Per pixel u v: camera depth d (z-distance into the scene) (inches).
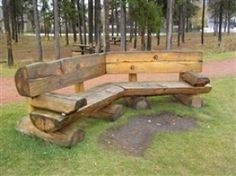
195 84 227.1
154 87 222.5
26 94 156.8
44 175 137.4
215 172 148.8
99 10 799.7
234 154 167.2
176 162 154.6
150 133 187.3
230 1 1231.5
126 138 177.9
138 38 1358.3
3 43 1182.9
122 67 239.0
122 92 212.8
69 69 190.1
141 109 223.0
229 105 248.8
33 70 157.6
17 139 164.4
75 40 1255.5
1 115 200.5
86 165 145.3
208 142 179.5
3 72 420.5
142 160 153.2
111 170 142.3
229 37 1567.4
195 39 1498.5
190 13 1461.6
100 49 729.0
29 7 1501.0
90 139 169.8
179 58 243.3
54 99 157.4
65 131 159.8
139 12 741.3
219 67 446.0
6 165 144.2
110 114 197.3
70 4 978.1
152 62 241.3
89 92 199.5
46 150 155.3
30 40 1473.9
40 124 158.7
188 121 210.5
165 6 849.5
